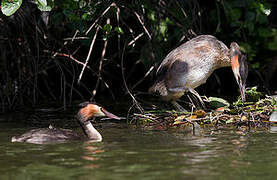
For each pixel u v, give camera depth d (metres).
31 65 15.92
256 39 19.23
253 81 19.72
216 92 18.78
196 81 12.70
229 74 19.45
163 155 7.96
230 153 8.09
